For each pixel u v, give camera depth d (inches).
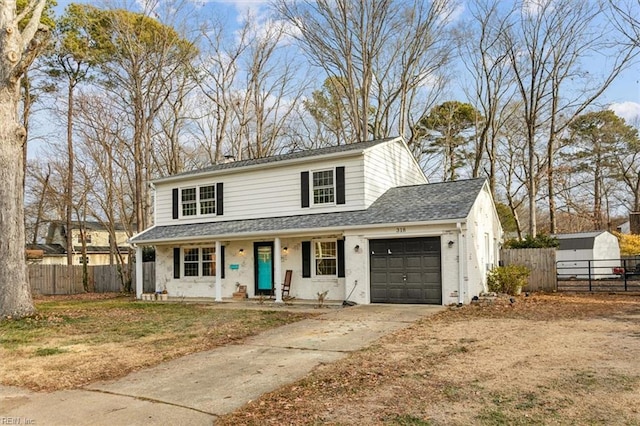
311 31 1104.2
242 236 674.8
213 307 630.5
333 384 241.9
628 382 225.5
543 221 1845.5
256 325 453.7
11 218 506.9
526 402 202.2
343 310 541.6
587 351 294.8
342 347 335.3
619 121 1590.8
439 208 589.9
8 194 506.3
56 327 462.0
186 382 257.6
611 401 199.6
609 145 1660.9
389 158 749.9
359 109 1187.9
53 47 1020.5
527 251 743.1
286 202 720.3
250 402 218.5
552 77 1020.5
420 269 581.0
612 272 1056.2
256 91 1323.8
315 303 637.3
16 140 517.0
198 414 204.8
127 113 1111.6
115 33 1047.6
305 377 257.4
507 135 1328.7
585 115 1466.5
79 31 1059.3
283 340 372.8
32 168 1120.2
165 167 1320.1
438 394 218.1
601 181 1753.2
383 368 270.7
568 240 1152.8
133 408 215.5
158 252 819.4
